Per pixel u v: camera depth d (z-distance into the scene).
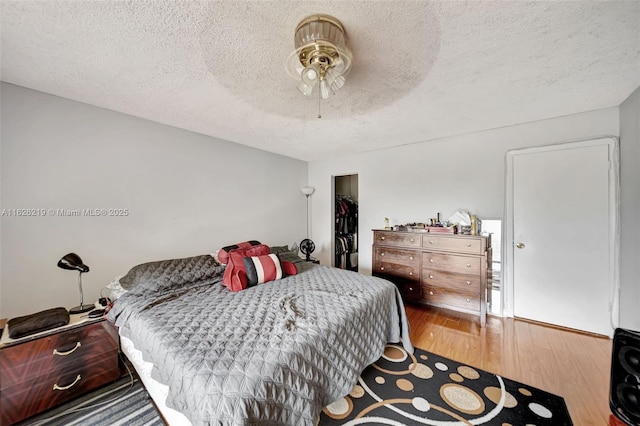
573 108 2.24
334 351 1.41
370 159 3.79
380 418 1.40
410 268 2.98
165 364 1.17
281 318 1.50
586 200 2.34
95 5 1.06
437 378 1.74
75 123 1.99
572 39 1.30
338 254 4.51
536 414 1.42
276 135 2.94
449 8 1.09
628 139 2.04
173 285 2.07
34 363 1.42
